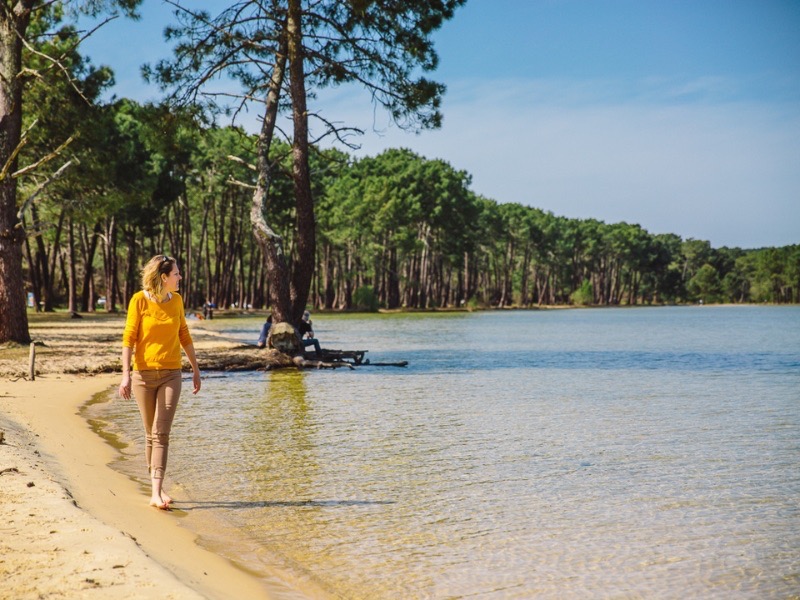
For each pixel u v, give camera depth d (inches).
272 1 1038.4
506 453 391.9
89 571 180.5
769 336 1779.0
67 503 244.4
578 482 328.8
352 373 844.0
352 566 222.5
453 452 392.5
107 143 1222.9
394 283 3996.1
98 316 2085.4
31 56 1061.8
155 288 268.8
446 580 212.5
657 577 215.9
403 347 1300.4
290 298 1013.2
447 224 3981.3
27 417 469.4
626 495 306.5
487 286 5561.0
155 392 273.0
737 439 434.0
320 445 411.2
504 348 1289.4
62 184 1242.6
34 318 1861.5
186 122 1043.9
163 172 2448.3
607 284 6934.1
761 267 7460.6
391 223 3622.0
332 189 3826.3
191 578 192.7
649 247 7032.5
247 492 307.7
